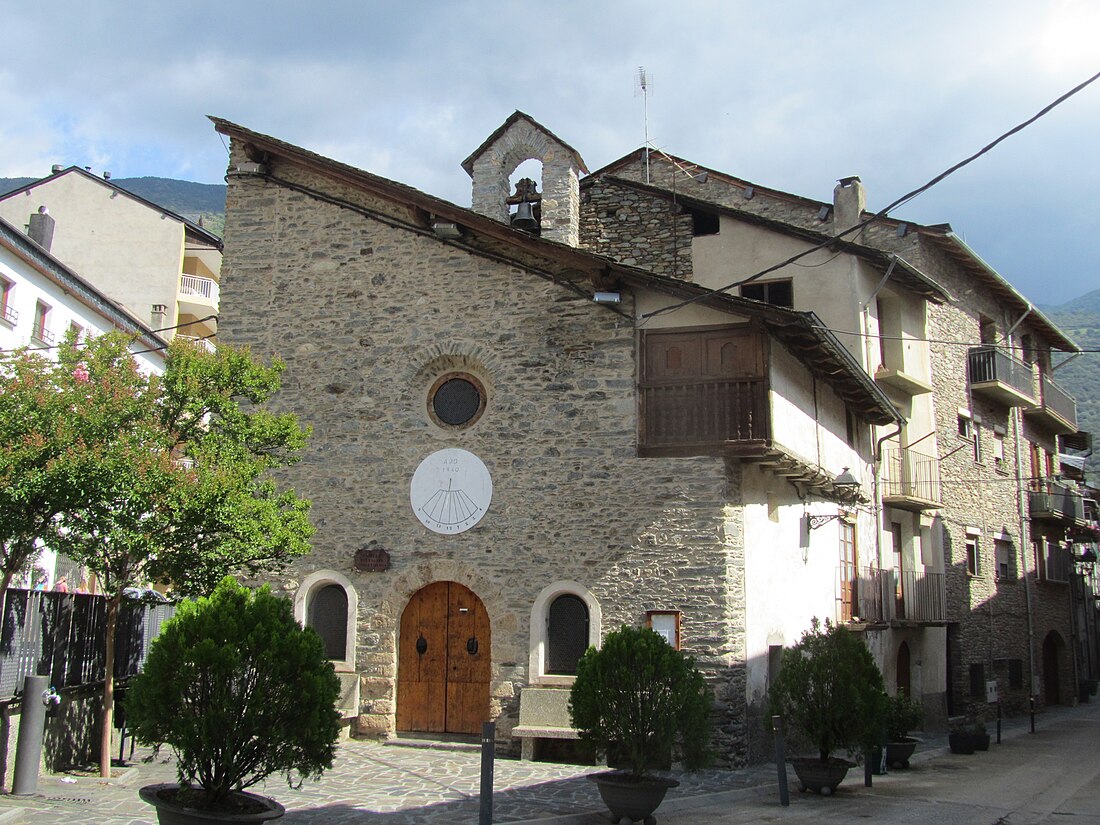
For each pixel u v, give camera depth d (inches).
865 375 657.0
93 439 415.5
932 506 861.8
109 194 1359.5
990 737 852.6
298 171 651.5
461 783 462.0
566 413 569.0
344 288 625.0
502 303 593.0
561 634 554.3
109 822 346.9
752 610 555.5
